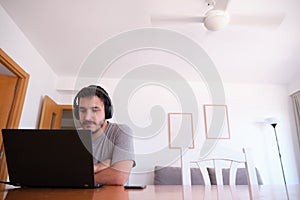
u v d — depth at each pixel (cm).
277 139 330
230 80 347
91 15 198
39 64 266
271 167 316
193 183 249
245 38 232
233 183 157
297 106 336
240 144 325
